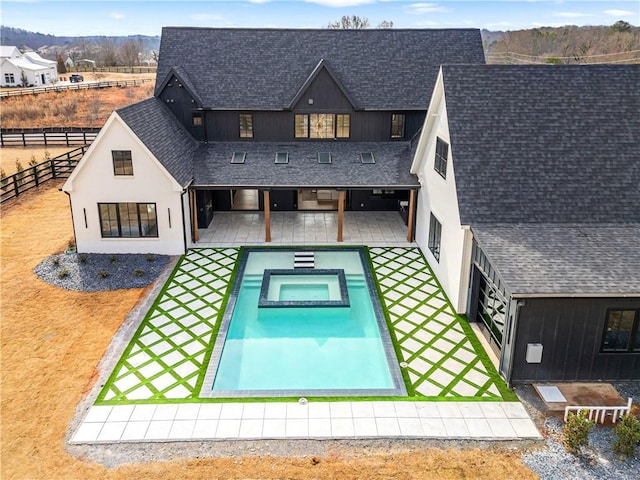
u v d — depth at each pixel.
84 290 20.66
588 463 12.29
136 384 15.18
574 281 14.26
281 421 13.71
